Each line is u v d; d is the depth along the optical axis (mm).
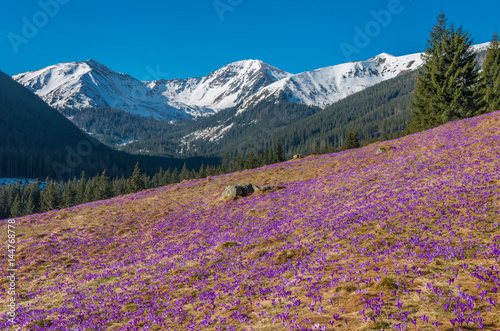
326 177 31438
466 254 8648
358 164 33375
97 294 13414
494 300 5938
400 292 7094
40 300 13750
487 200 12961
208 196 35969
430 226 11758
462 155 23203
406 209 14430
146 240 23844
